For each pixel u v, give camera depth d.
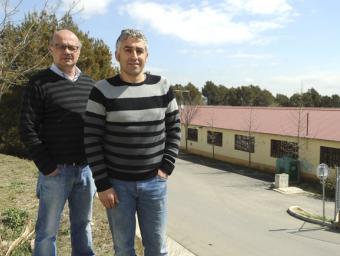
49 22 8.20
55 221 4.16
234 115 38.94
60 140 4.04
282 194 23.97
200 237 14.73
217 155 38.47
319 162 27.05
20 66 7.85
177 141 3.44
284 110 35.41
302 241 15.05
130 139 3.21
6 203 8.30
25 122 3.94
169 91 3.39
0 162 14.09
